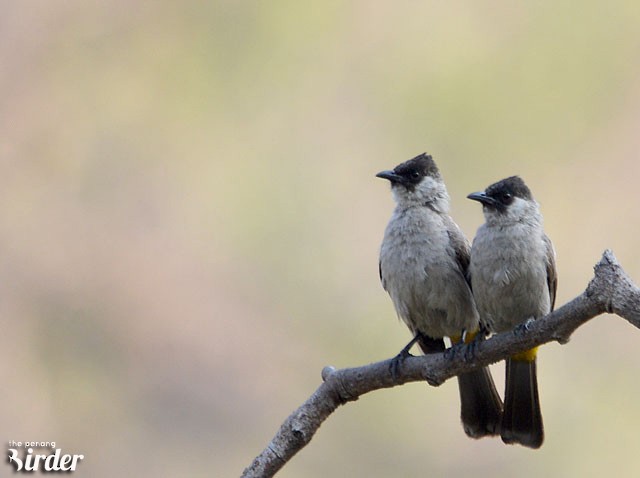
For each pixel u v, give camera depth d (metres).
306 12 17.70
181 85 17.34
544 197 16.39
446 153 16.84
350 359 15.04
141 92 17.17
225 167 16.86
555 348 14.72
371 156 16.81
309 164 16.78
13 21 16.88
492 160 16.77
